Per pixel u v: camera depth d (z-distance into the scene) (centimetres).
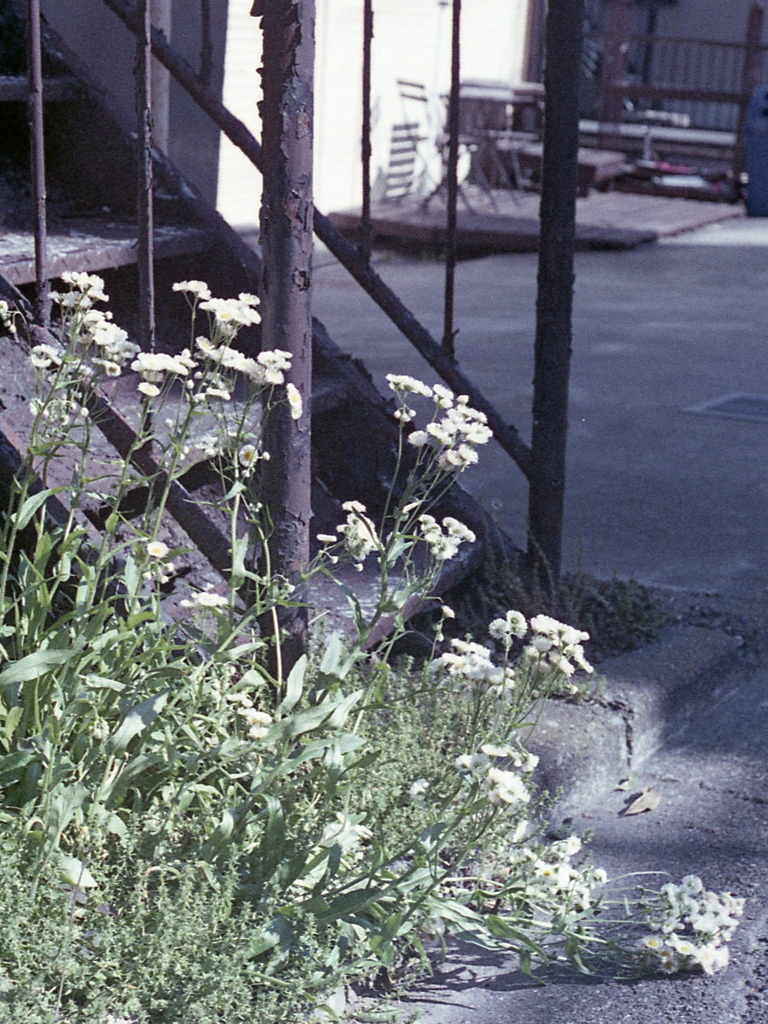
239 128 461
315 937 270
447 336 476
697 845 358
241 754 281
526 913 308
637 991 293
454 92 455
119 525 374
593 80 2086
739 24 2261
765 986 294
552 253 443
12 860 248
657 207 1762
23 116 489
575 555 539
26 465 290
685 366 936
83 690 286
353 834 287
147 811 279
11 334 374
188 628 299
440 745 330
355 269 474
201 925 254
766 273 1366
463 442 327
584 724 395
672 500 623
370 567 430
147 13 340
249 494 371
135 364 277
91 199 491
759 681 452
